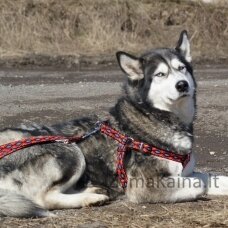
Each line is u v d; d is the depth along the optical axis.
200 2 29.45
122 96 8.12
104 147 7.74
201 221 6.72
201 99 16.41
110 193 7.80
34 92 17.64
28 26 26.20
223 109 14.95
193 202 7.66
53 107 15.23
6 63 23.22
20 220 6.89
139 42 27.12
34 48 25.36
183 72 7.92
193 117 7.98
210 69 23.34
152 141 7.65
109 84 19.30
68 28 26.89
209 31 28.41
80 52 25.31
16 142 7.42
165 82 7.68
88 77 20.97
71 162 7.50
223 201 7.65
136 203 7.68
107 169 7.73
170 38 27.62
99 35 26.75
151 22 28.02
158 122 7.70
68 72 22.12
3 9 26.45
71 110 14.85
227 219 6.77
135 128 7.74
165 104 7.69
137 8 28.28
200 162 10.16
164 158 7.60
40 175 7.33
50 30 26.52
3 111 14.67
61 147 7.51
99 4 28.00
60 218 6.98
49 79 20.41
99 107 15.23
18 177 7.27
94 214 7.14
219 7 29.62
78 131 7.91
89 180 7.79
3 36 25.48
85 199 7.41
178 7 29.25
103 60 24.19
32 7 27.06
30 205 6.96
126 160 7.68
